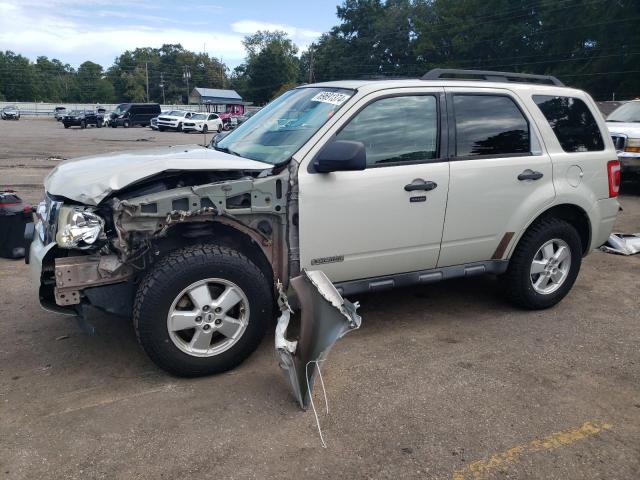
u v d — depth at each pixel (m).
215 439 3.04
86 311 4.75
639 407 3.45
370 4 76.56
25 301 5.00
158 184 3.59
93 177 3.48
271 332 4.39
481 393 3.56
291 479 2.74
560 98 4.88
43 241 3.71
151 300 3.38
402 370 3.84
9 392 3.48
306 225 3.75
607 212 5.17
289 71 96.00
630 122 11.56
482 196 4.39
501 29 48.50
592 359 4.07
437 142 4.23
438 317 4.80
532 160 4.61
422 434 3.12
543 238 4.74
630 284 5.82
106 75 131.88
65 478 2.72
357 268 4.05
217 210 3.51
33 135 31.16
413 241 4.19
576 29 40.09
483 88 4.48
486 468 2.85
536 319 4.81
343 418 3.25
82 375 3.71
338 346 4.21
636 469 2.87
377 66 75.12
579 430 3.19
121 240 3.35
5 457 2.87
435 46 57.03
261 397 3.46
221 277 3.53
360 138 3.94
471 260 4.57
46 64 130.50
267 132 4.28
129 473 2.76
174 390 3.53
